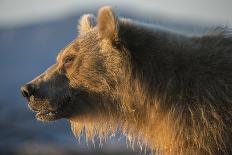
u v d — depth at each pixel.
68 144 43.53
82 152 38.97
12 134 47.31
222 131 14.98
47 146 42.09
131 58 15.55
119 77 15.78
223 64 15.41
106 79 15.93
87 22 17.62
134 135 16.50
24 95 16.61
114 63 15.78
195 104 15.16
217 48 15.66
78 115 16.55
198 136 15.11
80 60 16.22
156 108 15.56
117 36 15.52
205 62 15.47
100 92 16.11
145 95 15.61
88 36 16.33
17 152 40.81
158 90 15.49
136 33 15.70
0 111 73.25
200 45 15.80
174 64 15.53
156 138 16.02
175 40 15.83
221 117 14.98
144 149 17.47
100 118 16.45
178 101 15.30
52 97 16.39
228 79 15.24
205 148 15.11
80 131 17.12
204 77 15.30
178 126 15.30
